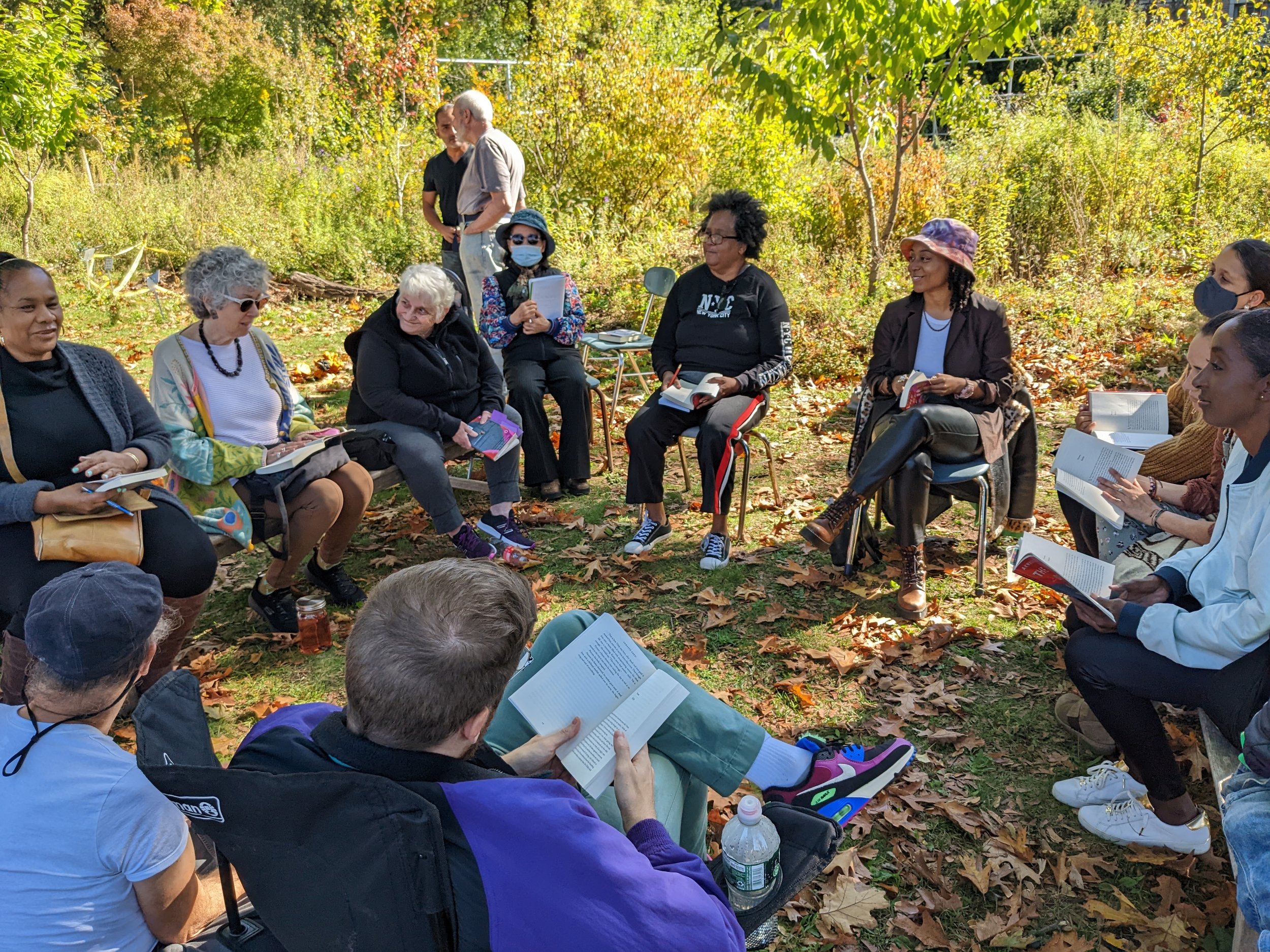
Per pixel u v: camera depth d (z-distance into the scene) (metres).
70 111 10.84
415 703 1.35
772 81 6.94
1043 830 2.78
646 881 1.37
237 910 1.71
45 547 2.86
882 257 7.93
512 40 24.88
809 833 1.96
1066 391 6.60
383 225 11.10
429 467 4.25
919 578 3.96
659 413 4.48
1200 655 2.36
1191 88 10.79
